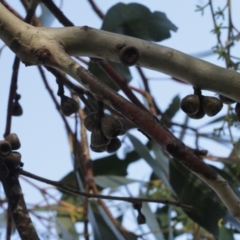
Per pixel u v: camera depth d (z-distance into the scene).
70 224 1.09
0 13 0.61
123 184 1.14
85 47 0.61
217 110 0.59
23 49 0.60
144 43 0.60
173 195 0.99
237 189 0.90
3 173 0.61
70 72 0.57
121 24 0.88
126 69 0.91
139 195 1.15
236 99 0.60
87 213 0.93
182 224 1.16
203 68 0.60
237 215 0.55
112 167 1.19
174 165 0.94
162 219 1.19
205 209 0.91
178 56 0.60
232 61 0.87
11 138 0.63
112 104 0.54
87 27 0.61
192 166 0.54
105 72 0.91
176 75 0.60
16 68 0.80
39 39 0.60
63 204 1.09
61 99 0.67
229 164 1.03
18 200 0.62
